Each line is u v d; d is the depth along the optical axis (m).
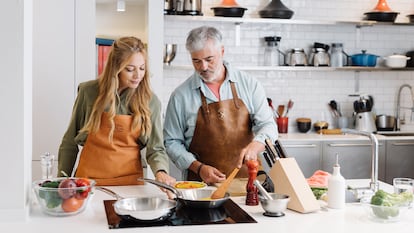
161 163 3.10
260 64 6.11
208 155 3.48
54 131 4.66
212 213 2.42
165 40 5.88
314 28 6.22
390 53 6.40
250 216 2.38
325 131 6.00
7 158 2.28
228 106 3.47
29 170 2.47
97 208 2.52
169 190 2.51
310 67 5.89
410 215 2.47
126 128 3.05
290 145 5.54
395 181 2.88
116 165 3.07
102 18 4.82
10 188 2.28
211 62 3.30
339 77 6.32
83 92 3.15
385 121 6.22
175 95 3.51
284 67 5.84
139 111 3.05
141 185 3.09
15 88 2.28
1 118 2.27
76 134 3.21
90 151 3.06
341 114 6.33
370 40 6.35
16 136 2.29
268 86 6.18
